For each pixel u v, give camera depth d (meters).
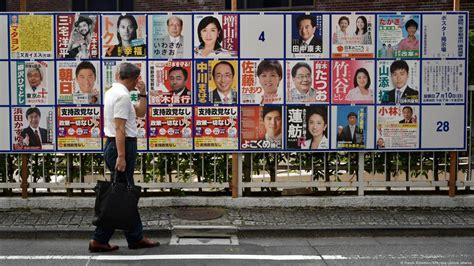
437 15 7.48
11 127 7.36
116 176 5.83
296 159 7.77
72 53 7.32
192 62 7.38
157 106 7.39
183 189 7.78
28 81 7.33
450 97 7.56
